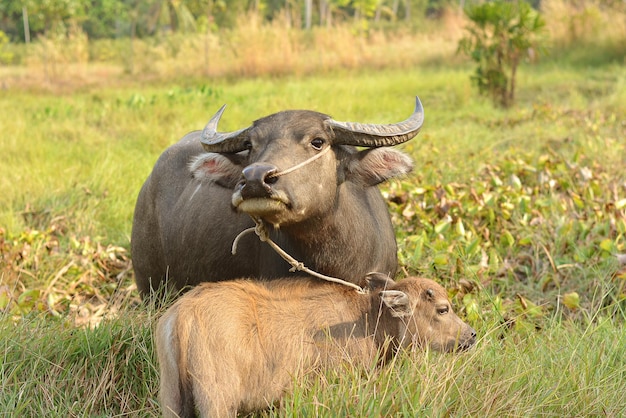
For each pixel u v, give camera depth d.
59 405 6.79
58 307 9.63
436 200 12.02
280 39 40.03
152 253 9.50
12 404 6.62
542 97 26.58
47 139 19.48
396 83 30.11
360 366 6.60
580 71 31.84
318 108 24.02
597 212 11.38
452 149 16.62
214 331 6.07
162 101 25.97
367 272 7.58
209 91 27.03
